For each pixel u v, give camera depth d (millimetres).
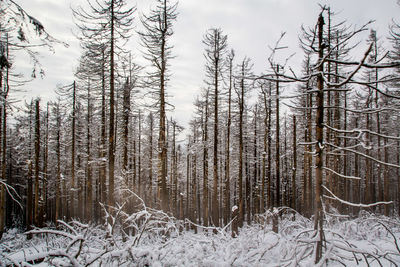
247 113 21375
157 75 14039
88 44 13039
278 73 5000
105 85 16734
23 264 3848
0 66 5082
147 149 28172
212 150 25109
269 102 18906
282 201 29203
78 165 25188
